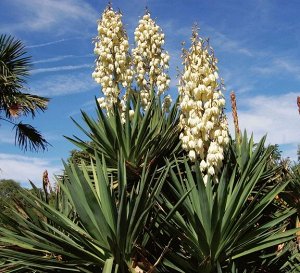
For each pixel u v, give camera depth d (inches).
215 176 83.8
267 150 102.0
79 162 107.2
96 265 79.7
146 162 91.0
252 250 80.8
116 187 96.0
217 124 82.4
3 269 83.8
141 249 78.3
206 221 77.2
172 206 82.7
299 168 101.7
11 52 224.4
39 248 84.5
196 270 80.2
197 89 82.4
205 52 83.7
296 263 90.7
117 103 103.0
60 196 98.8
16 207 98.7
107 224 75.2
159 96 104.9
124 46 102.8
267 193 85.9
